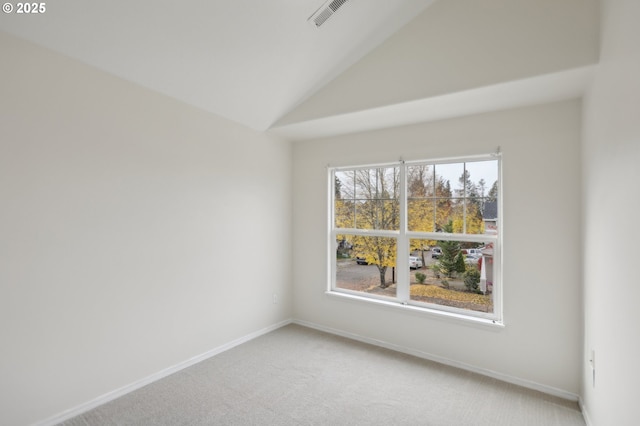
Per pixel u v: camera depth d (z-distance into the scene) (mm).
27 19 1820
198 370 2799
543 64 2082
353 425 2090
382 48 2734
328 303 3754
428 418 2166
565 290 2461
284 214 3959
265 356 3082
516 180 2652
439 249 3104
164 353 2689
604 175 1771
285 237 3969
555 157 2510
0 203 1858
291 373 2756
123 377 2418
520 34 2168
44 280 2029
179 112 2816
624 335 1434
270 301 3756
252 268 3520
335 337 3578
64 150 2117
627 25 1417
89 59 2188
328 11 2299
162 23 2023
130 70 2354
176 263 2785
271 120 3385
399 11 2498
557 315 2490
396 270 3354
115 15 1901
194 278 2932
